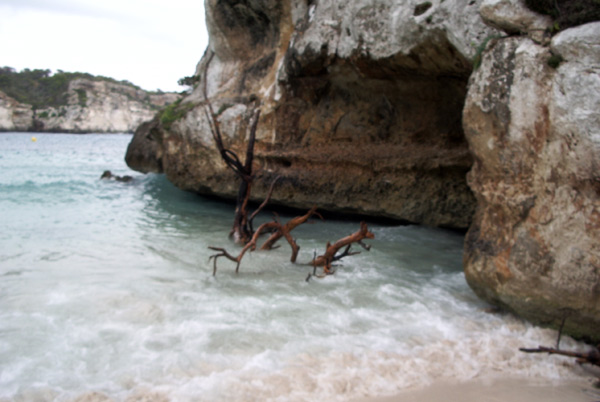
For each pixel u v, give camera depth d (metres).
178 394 3.92
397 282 7.05
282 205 12.84
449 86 9.10
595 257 4.55
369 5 9.16
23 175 20.80
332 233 10.38
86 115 130.62
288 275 7.25
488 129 5.44
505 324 5.42
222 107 12.84
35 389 3.99
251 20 13.16
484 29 6.86
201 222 11.34
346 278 7.18
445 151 9.73
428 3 7.98
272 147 12.09
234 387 4.03
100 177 20.06
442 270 7.73
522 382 4.32
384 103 10.62
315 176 11.31
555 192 4.81
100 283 6.55
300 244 9.30
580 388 4.25
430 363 4.57
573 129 4.59
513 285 5.16
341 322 5.50
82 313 5.53
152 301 5.91
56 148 48.44
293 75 11.33
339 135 11.35
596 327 4.67
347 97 11.12
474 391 4.14
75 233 9.77
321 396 3.97
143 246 8.80
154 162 19.77
